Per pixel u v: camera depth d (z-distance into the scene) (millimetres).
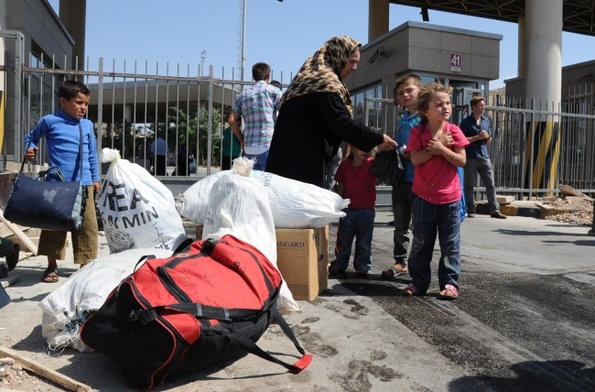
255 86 6504
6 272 4402
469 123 9188
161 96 9586
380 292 4230
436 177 4008
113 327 2416
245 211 3492
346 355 2969
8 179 6273
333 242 6664
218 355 2553
